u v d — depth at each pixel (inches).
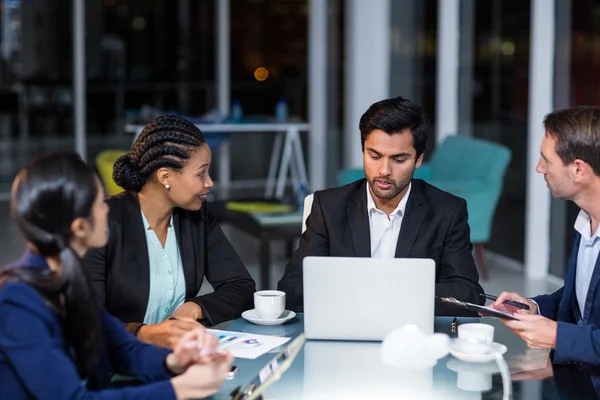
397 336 63.6
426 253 103.8
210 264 104.1
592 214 88.7
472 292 100.3
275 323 91.4
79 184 63.2
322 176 321.7
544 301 97.6
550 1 203.9
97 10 356.2
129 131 308.2
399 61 269.1
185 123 94.7
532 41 207.5
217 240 104.7
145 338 86.1
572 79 202.4
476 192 201.6
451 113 250.5
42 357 61.6
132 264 95.6
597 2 192.9
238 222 190.7
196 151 94.0
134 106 366.6
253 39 379.2
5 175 357.7
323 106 317.7
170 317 93.3
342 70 297.3
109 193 202.7
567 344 80.0
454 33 247.1
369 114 100.0
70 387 61.9
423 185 108.8
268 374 69.7
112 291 95.7
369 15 270.5
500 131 231.9
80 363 65.6
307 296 84.8
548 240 215.0
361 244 105.0
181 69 373.4
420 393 72.0
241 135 384.2
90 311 64.0
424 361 62.6
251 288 102.5
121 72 363.3
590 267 90.5
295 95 384.5
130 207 97.0
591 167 85.7
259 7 377.4
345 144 288.2
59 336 63.4
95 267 93.4
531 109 209.3
